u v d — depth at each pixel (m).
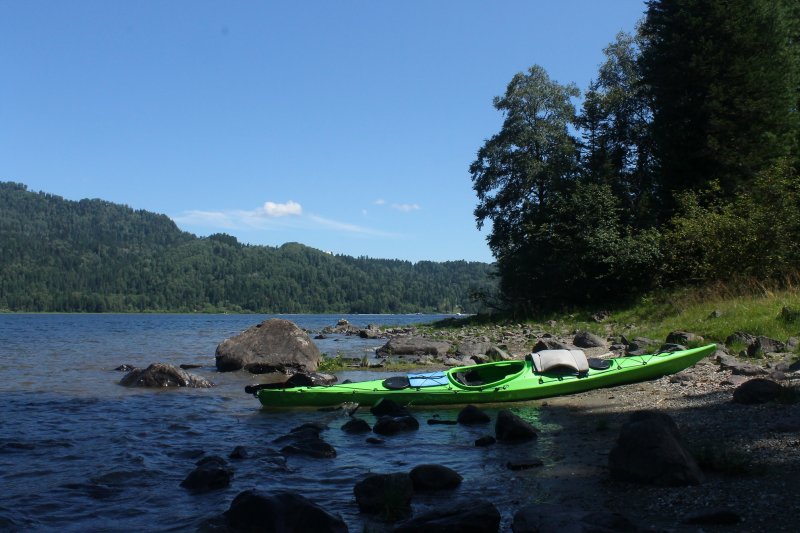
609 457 6.87
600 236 29.58
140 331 53.78
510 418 9.30
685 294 24.23
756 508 5.34
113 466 8.41
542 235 33.12
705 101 29.59
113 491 7.35
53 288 196.38
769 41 29.84
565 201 31.84
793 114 30.02
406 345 22.22
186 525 6.20
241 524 5.87
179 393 14.80
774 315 16.53
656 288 28.50
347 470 8.01
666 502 5.78
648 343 16.70
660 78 31.80
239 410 12.54
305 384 13.22
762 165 28.59
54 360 23.61
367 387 12.57
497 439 9.30
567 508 5.34
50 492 7.33
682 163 30.81
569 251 31.55
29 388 15.70
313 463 8.37
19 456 9.00
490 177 41.22
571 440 8.89
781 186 23.30
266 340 19.38
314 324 83.06
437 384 12.42
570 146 39.44
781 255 22.11
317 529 5.66
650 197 33.84
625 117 39.78
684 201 27.78
